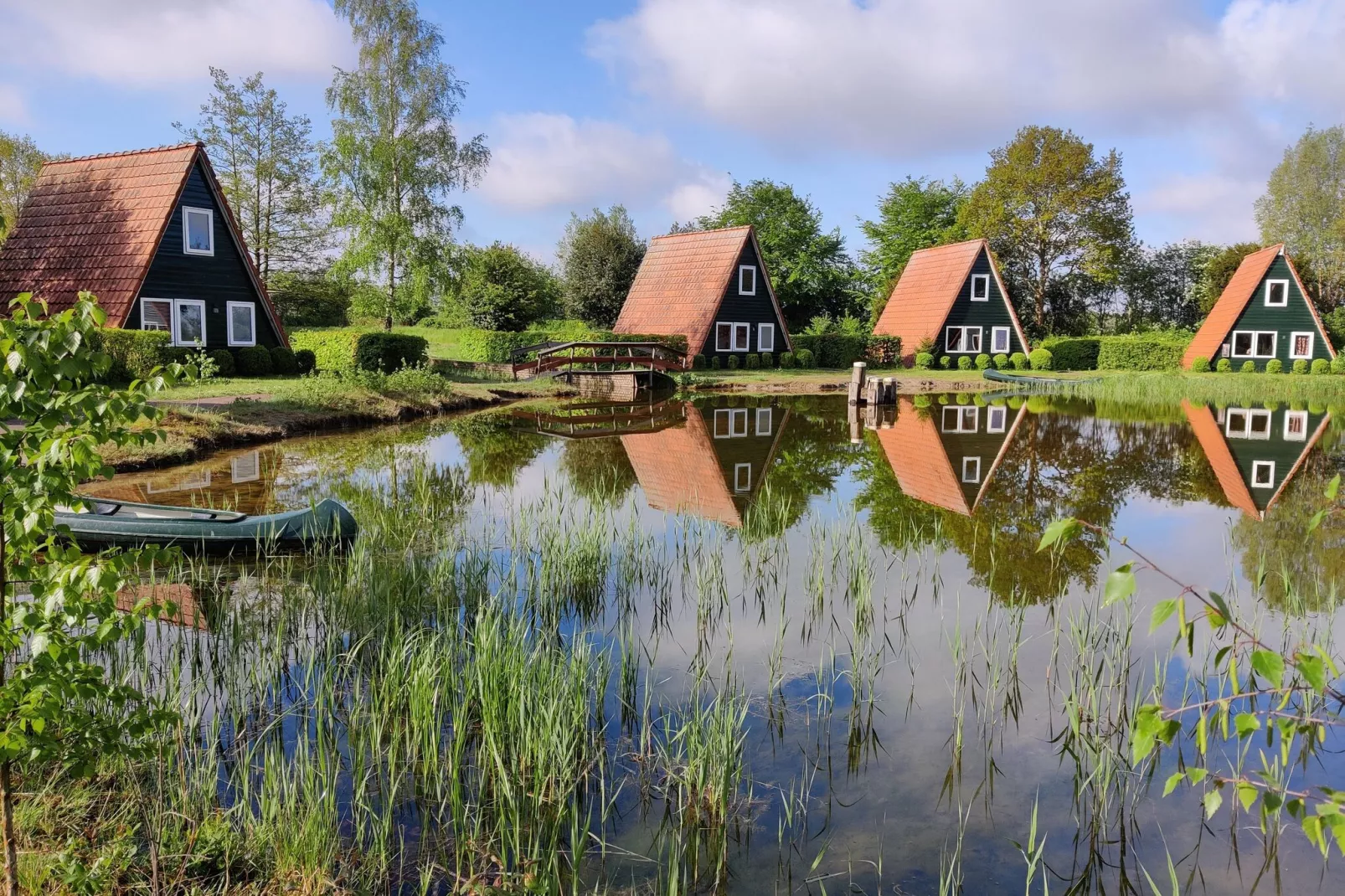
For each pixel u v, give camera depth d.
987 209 51.22
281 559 8.00
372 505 10.34
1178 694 5.40
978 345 40.53
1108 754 4.46
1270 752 4.70
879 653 6.09
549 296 52.72
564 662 5.27
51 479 2.44
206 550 7.99
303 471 12.73
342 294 46.78
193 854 3.48
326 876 3.47
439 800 4.17
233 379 22.61
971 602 7.23
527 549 8.41
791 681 5.66
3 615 2.60
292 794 3.86
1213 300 55.53
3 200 44.03
